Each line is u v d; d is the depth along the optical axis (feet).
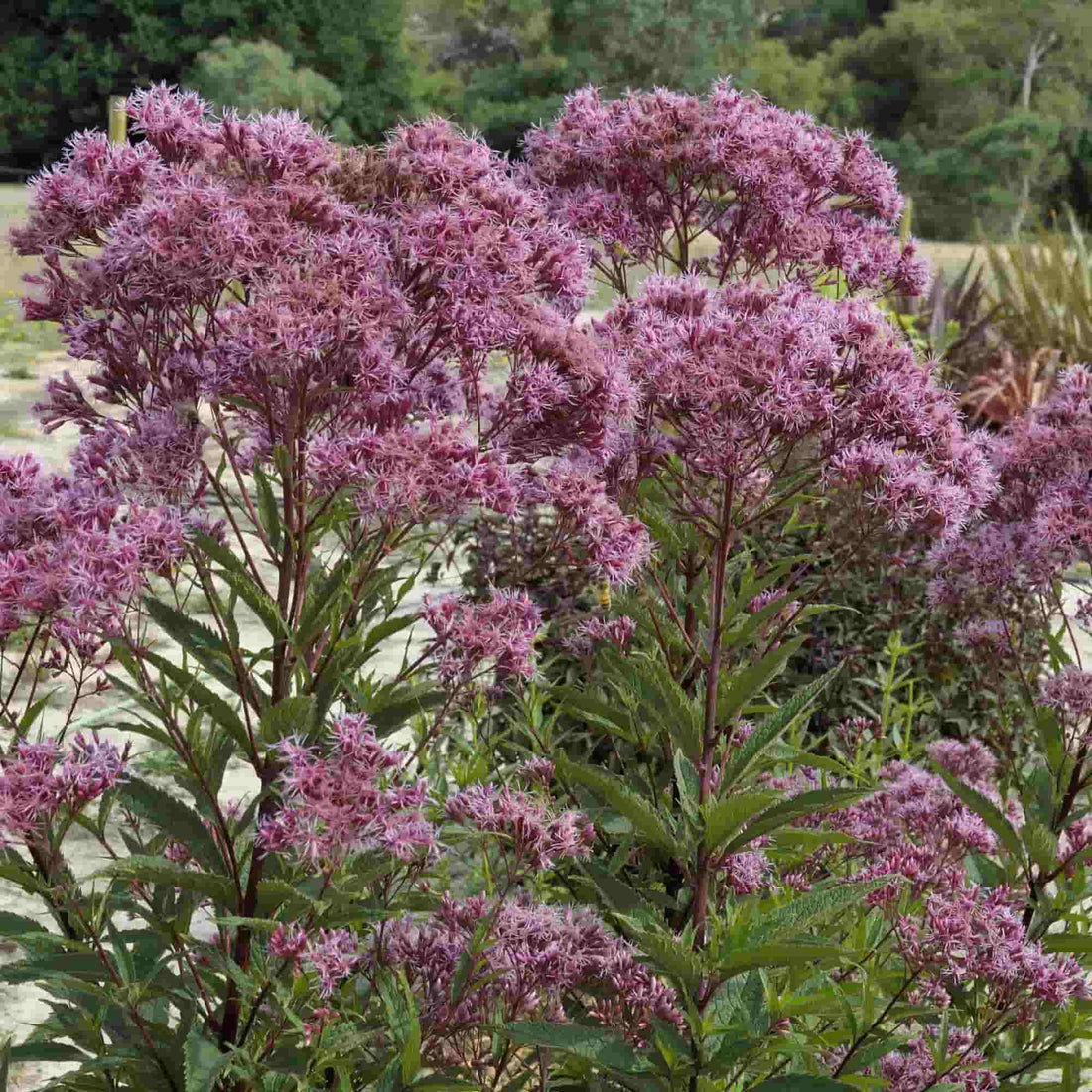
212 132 8.25
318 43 169.48
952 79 210.79
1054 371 43.45
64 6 168.14
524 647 8.49
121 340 8.53
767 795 8.52
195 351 8.40
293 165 8.20
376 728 8.66
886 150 199.21
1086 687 10.75
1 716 8.56
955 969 9.34
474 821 8.79
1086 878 10.85
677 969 8.38
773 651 9.32
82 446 8.23
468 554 18.84
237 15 163.63
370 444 7.80
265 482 8.68
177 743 8.09
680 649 11.36
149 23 165.58
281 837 7.25
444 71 215.10
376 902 8.93
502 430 9.08
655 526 10.28
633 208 13.07
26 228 8.43
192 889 8.24
